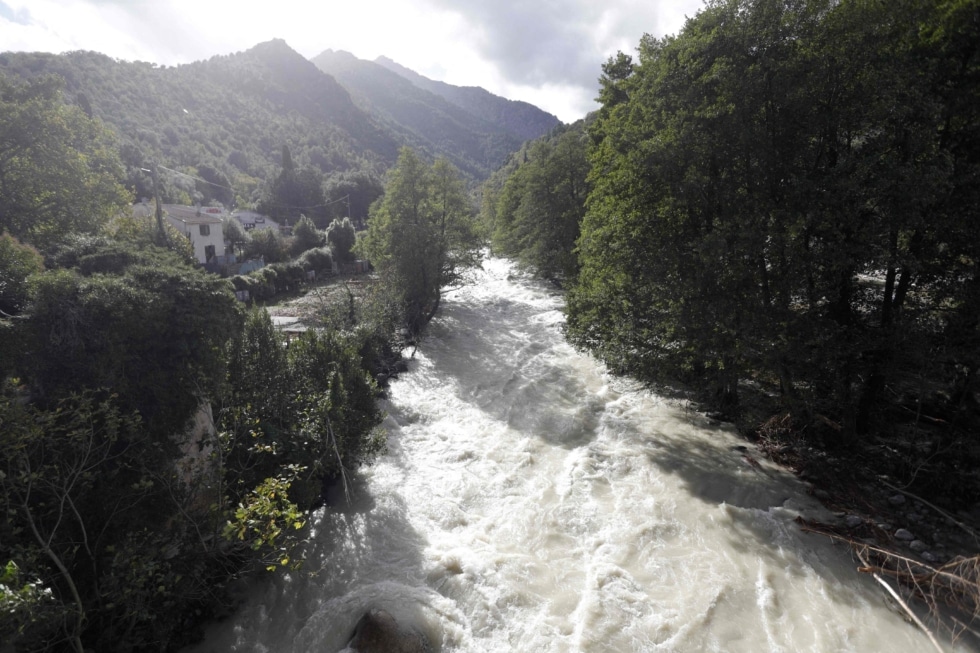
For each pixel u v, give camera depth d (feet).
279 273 145.07
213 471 31.91
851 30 43.24
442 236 103.14
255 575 33.91
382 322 82.28
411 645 28.12
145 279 33.24
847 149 46.47
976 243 43.34
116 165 72.95
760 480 47.62
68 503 26.55
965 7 41.27
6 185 59.52
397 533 39.58
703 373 67.51
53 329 28.60
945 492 44.45
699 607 32.35
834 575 35.37
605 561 36.65
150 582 26.53
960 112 43.68
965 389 50.80
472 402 67.82
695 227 57.21
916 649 29.25
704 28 50.21
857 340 46.21
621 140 58.23
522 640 30.04
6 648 18.84
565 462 51.34
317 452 40.91
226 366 36.50
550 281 152.05
